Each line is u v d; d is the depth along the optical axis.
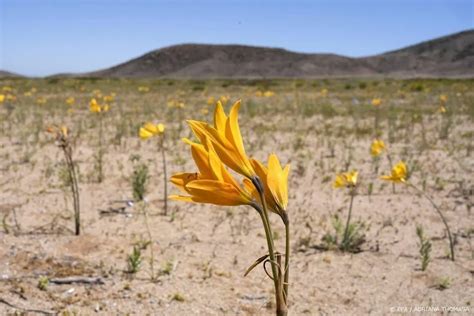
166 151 8.58
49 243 4.21
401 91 27.02
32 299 3.28
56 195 5.71
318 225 4.89
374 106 17.27
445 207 5.45
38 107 17.00
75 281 3.52
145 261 3.92
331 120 13.66
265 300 3.37
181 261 3.95
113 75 148.75
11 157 7.70
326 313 3.22
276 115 15.09
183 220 4.95
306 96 24.55
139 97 23.98
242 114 15.13
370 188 5.94
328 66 134.88
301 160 7.90
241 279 3.68
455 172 7.02
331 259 4.06
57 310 3.16
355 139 10.09
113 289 3.45
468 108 15.75
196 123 1.24
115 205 5.37
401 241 4.46
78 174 6.48
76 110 16.19
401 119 12.78
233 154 1.22
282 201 1.27
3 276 3.56
